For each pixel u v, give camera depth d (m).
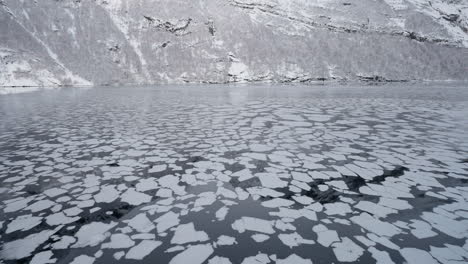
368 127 9.99
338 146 7.61
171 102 16.95
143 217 4.11
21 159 6.66
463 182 5.21
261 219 4.03
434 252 3.24
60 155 6.95
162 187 5.11
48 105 15.54
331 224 3.87
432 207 4.30
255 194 4.82
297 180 5.37
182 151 7.24
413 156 6.71
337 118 11.73
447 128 9.77
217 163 6.32
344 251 3.28
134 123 10.78
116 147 7.62
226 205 4.45
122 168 6.05
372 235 3.60
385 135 8.80
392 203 4.44
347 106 15.14
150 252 3.32
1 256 3.26
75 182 5.34
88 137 8.69
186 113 13.04
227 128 9.89
